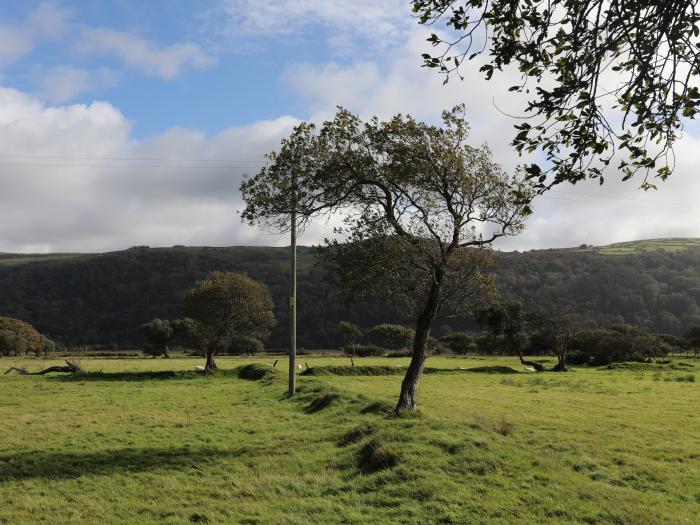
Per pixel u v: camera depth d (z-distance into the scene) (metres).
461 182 20.28
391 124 20.08
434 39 6.64
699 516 11.08
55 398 34.34
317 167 20.47
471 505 11.05
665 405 29.34
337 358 81.94
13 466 15.89
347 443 17.50
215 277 54.94
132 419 24.72
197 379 49.41
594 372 60.03
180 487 13.47
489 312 74.19
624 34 6.12
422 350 21.09
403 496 11.80
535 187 6.73
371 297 21.30
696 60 6.07
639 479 13.94
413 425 16.98
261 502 12.14
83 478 14.41
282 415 25.41
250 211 20.98
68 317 150.88
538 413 25.86
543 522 10.34
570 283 132.12
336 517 10.84
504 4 6.39
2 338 92.19
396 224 20.38
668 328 119.00
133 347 133.75
